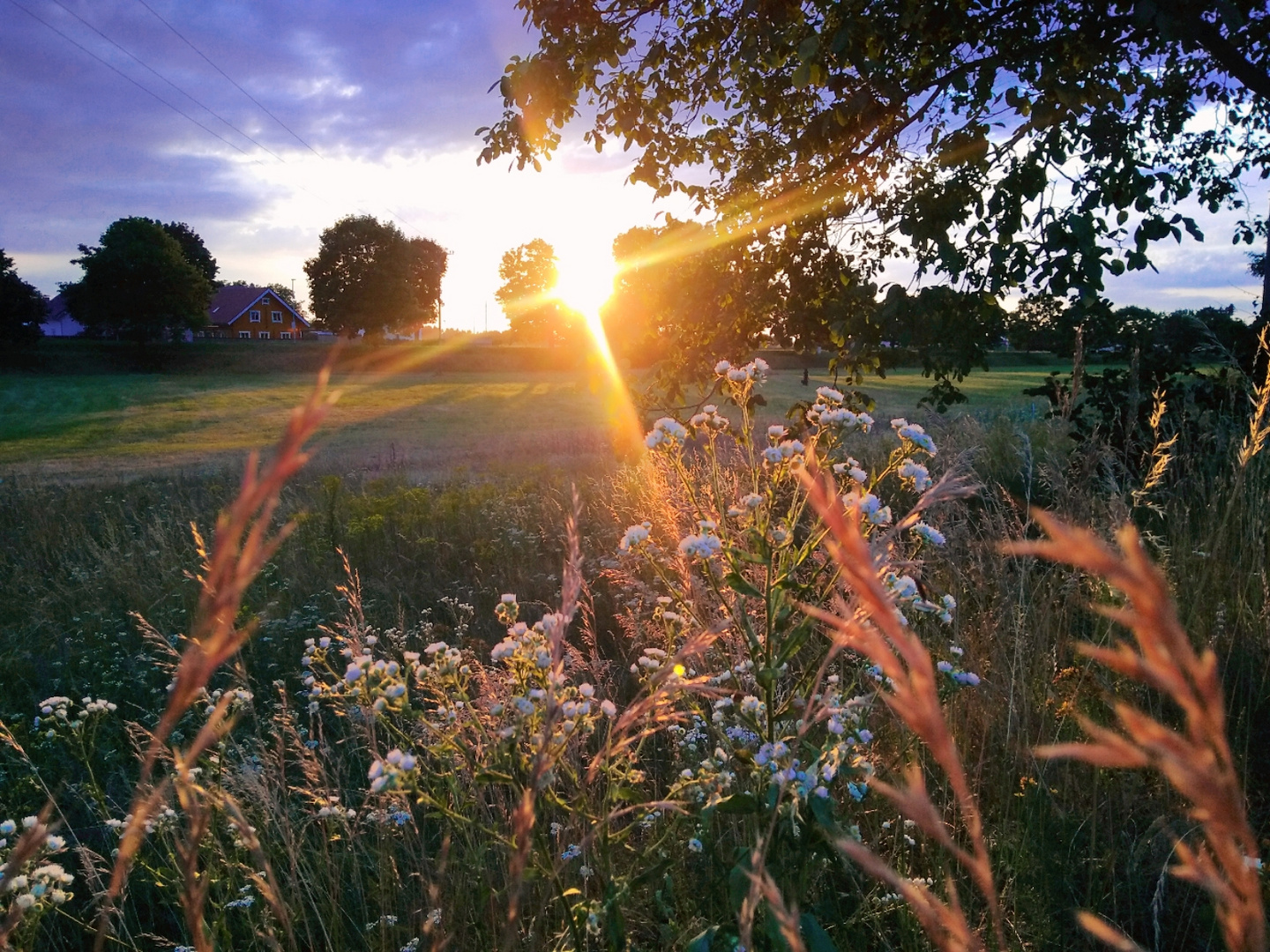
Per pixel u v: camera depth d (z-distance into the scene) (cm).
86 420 4166
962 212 472
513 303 9831
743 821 232
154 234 7281
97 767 382
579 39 585
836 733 184
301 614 594
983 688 288
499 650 179
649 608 336
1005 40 514
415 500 909
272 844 260
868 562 42
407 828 267
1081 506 342
